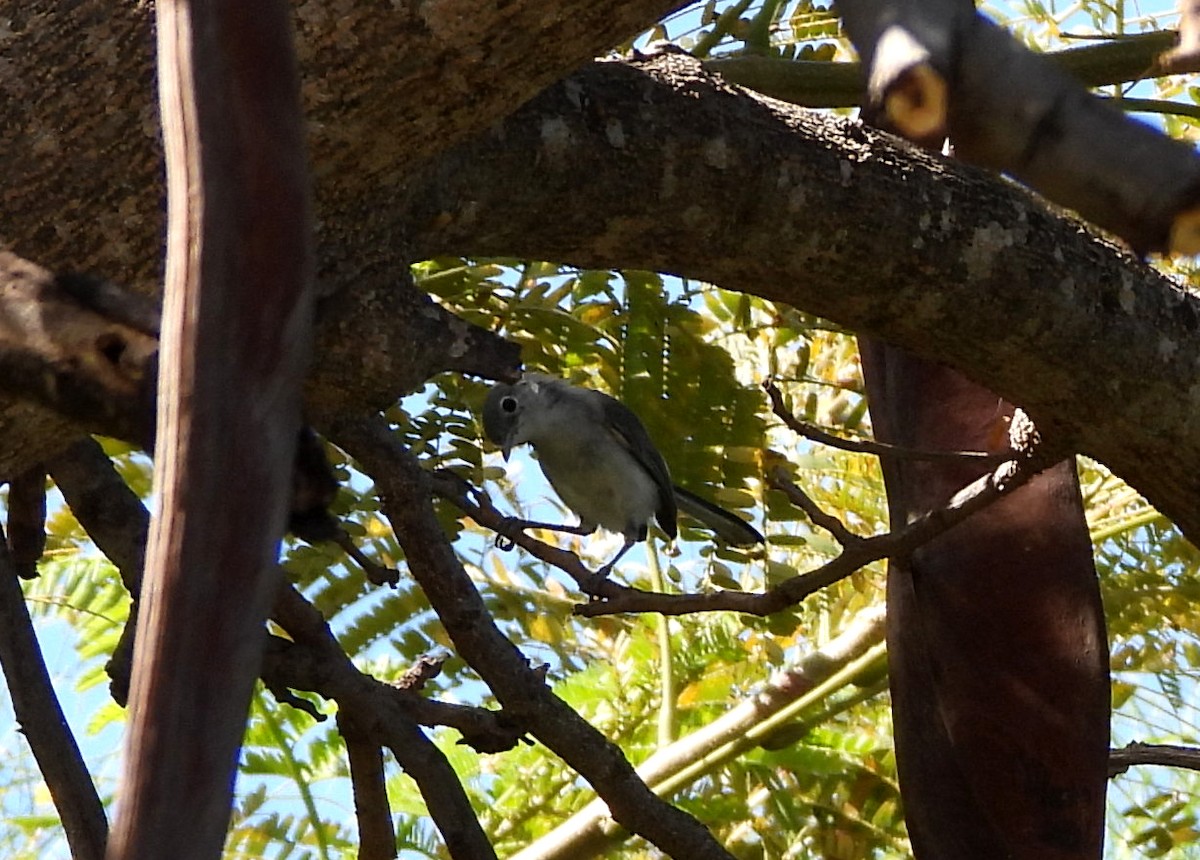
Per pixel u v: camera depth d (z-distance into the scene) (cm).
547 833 672
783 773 688
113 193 287
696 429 534
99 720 577
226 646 111
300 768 598
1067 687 498
